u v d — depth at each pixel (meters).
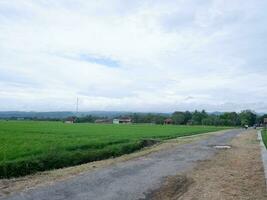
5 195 9.54
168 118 146.62
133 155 20.14
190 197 10.01
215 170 14.94
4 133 32.53
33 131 37.16
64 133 35.88
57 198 9.34
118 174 13.19
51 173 13.30
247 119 133.75
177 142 32.03
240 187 11.48
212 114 148.00
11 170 13.23
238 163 17.41
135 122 151.38
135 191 10.45
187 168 15.32
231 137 43.31
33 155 15.88
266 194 10.55
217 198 9.94
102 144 23.31
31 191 10.07
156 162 17.03
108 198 9.52
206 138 39.50
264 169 15.32
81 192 10.09
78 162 17.23
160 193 10.39
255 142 33.91
